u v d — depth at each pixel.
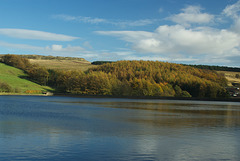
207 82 158.25
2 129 24.45
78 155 15.85
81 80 149.00
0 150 16.72
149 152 16.77
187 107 63.06
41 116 36.53
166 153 16.62
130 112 45.34
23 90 138.12
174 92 149.88
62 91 153.88
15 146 17.78
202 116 40.16
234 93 163.88
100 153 16.36
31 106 57.53
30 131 23.52
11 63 196.00
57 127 26.12
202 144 19.19
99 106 61.88
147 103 80.12
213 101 107.25
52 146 17.89
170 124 29.61
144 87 146.12
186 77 175.75
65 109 50.56
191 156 16.05
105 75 177.75
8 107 53.16
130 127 26.80
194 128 26.81
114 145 18.45
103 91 142.75
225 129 26.45
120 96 123.56
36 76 172.12
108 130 24.67
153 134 22.86
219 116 40.69
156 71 197.88
